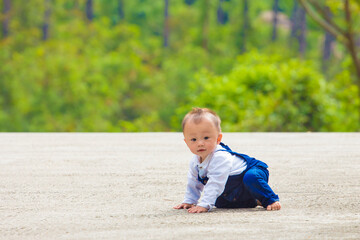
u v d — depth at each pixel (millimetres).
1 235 4832
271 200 5871
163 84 82375
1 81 64625
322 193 6871
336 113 22328
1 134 15195
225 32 111250
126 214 5719
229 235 4570
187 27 112688
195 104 24109
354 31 27781
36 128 62688
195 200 6160
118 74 76438
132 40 92500
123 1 126625
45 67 64312
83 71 69438
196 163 6070
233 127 21031
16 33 92188
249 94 22797
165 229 4879
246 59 26828
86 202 6488
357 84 27062
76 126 63500
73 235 4762
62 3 109250
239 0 121812
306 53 112500
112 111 72500
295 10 113438
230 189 5996
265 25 119812
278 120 20922
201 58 96312
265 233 4625
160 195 6918
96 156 10570
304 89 21438
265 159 10016
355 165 9242
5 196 6914
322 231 4680
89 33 92000
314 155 10539
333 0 26906
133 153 10984
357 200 6387
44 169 9055
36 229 5031
